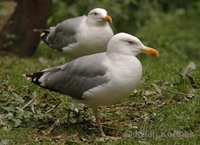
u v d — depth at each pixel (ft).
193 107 40.16
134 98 43.16
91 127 38.47
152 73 49.21
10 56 61.16
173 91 42.60
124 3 67.87
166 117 39.29
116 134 37.37
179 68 50.34
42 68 54.24
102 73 35.17
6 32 62.44
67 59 59.31
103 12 45.80
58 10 67.26
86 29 46.06
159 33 79.15
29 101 40.55
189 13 94.12
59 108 41.60
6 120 39.06
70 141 35.14
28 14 61.57
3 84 46.21
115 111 41.14
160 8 91.45
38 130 37.83
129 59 35.22
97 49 46.37
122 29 66.95
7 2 80.02
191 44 77.51
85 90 35.58
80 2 67.46
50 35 49.75
